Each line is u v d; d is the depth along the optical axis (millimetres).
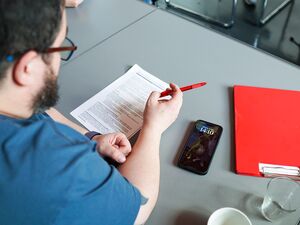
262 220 734
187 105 970
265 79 1030
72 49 573
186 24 1242
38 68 540
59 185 493
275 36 2453
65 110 966
